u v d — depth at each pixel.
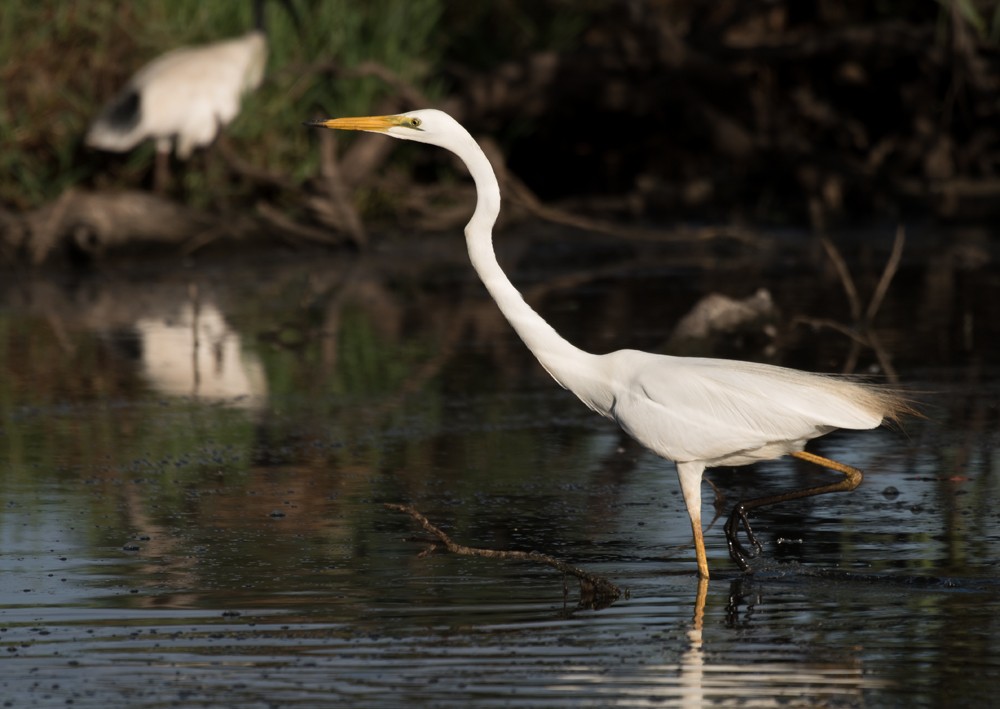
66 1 23.25
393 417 12.41
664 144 27.89
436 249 24.22
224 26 24.72
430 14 26.14
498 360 15.05
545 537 8.88
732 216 26.59
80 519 9.30
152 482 10.28
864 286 19.44
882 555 8.41
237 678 6.59
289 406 12.87
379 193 25.64
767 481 10.21
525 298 19.00
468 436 11.69
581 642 7.02
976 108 26.36
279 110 24.05
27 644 7.03
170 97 21.81
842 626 7.23
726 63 26.14
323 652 6.90
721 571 8.18
